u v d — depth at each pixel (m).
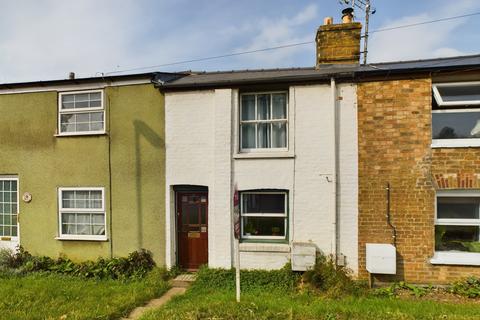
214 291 6.40
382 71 6.60
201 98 7.56
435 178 6.50
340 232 6.88
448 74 6.56
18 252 8.32
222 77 7.98
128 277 7.16
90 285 6.69
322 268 6.54
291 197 7.11
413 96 6.62
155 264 7.69
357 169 6.85
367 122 6.81
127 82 7.87
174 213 7.75
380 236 6.71
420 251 6.54
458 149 6.45
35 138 8.38
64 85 8.18
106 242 7.94
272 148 7.45
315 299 5.81
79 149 8.13
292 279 6.67
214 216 7.38
